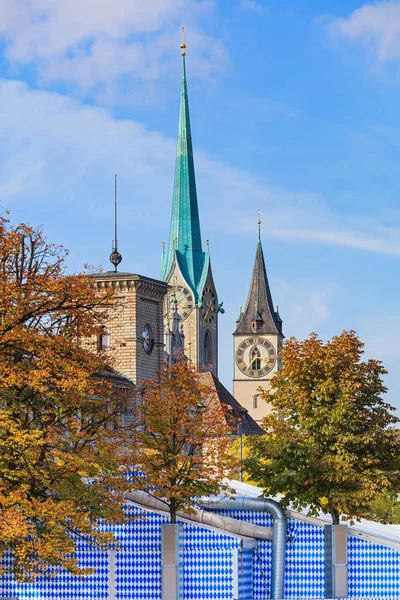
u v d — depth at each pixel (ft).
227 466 304.50
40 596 303.48
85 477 310.86
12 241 260.21
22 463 260.62
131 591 301.22
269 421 327.47
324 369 324.39
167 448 308.19
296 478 312.50
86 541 296.30
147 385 314.76
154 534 303.07
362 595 310.45
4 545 266.16
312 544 313.94
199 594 299.17
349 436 314.76
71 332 274.98
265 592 310.04
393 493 345.10
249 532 313.12
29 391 267.59
